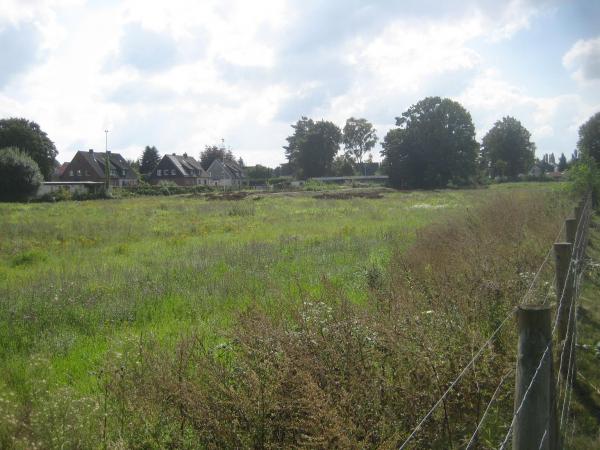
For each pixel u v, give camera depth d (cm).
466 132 7938
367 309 572
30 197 5806
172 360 486
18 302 905
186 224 2388
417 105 8006
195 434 391
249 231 2061
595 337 682
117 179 9981
